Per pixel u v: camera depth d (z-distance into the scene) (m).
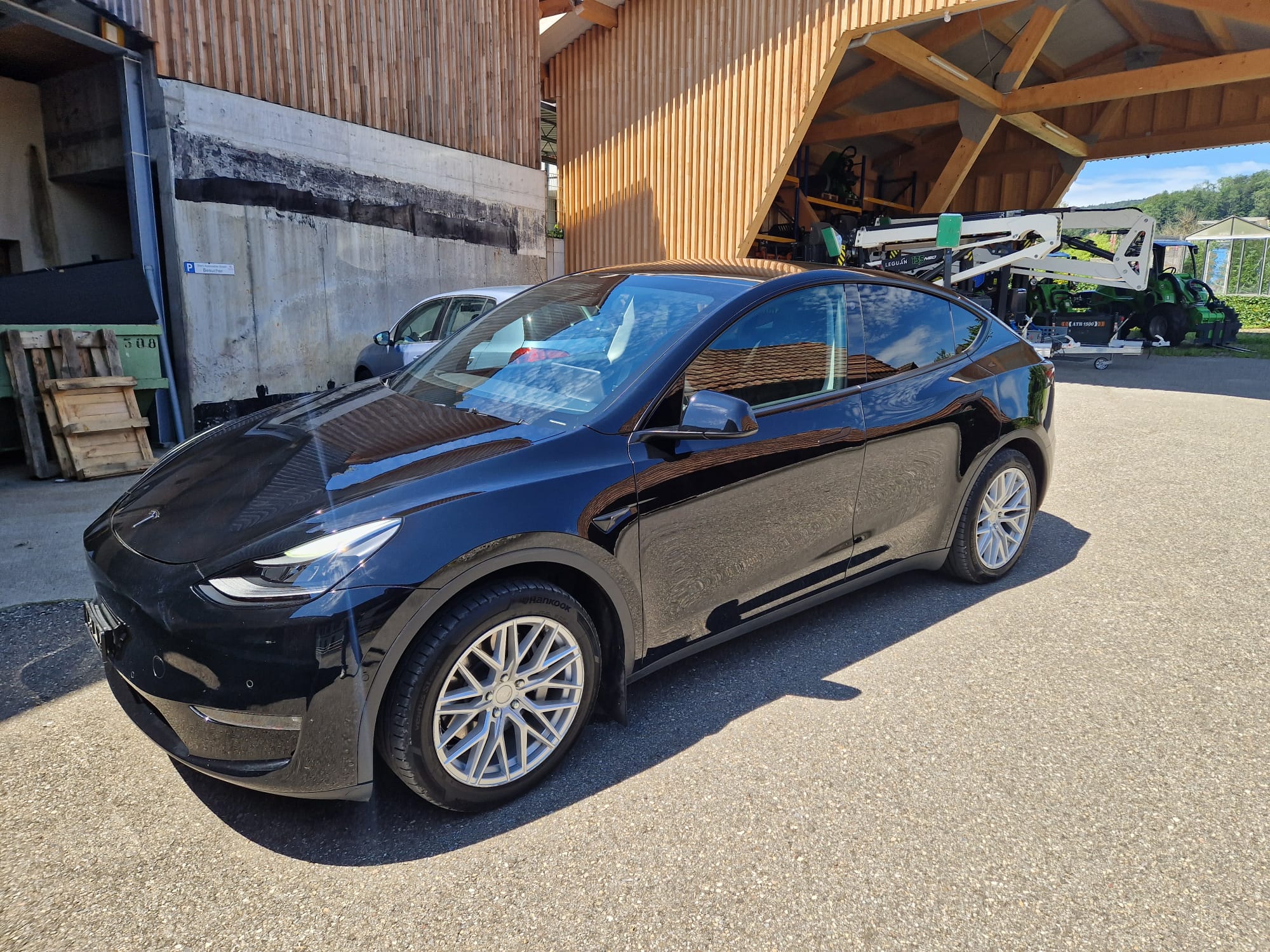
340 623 1.96
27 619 3.48
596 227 14.16
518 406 2.73
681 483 2.59
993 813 2.28
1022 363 3.93
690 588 2.69
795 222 17.09
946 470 3.52
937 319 3.67
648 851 2.12
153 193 7.30
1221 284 39.06
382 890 1.98
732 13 11.83
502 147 11.64
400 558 2.04
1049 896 1.97
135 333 6.70
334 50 8.80
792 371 2.99
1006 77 15.20
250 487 2.37
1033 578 4.06
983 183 22.92
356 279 9.33
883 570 3.43
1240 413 9.06
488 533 2.17
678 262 3.50
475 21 10.91
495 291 6.83
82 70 8.11
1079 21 16.89
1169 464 6.48
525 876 2.03
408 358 6.93
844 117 19.77
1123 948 1.82
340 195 9.02
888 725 2.73
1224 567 4.20
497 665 2.22
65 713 2.76
